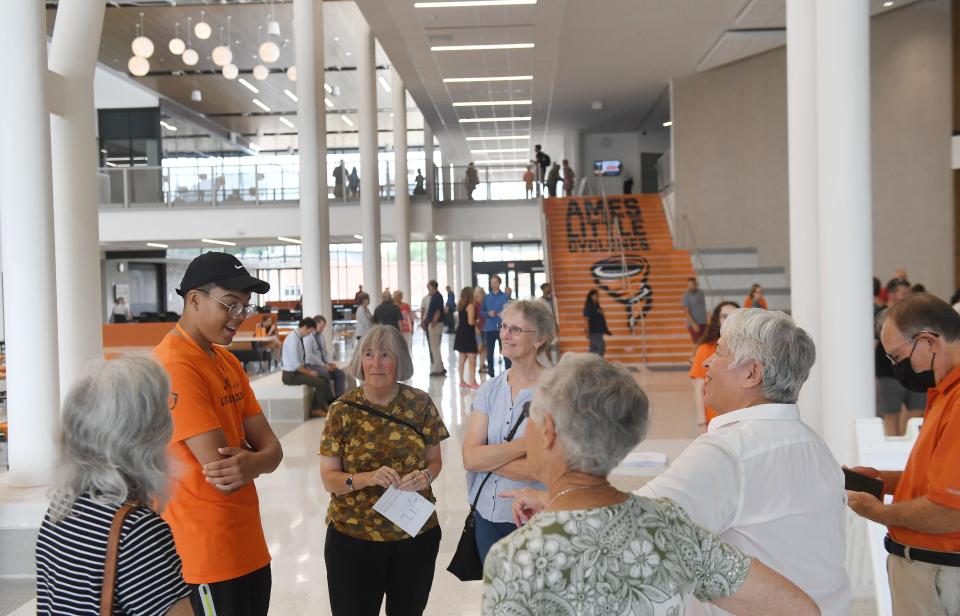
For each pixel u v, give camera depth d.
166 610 1.64
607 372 1.59
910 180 14.98
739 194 19.23
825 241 5.39
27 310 5.48
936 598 2.45
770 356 2.04
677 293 18.05
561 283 19.00
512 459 3.02
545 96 21.61
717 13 14.92
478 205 24.36
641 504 1.56
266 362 20.02
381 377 3.26
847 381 5.30
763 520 1.89
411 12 14.12
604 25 15.55
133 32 22.05
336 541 3.29
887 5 14.70
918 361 2.49
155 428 1.75
